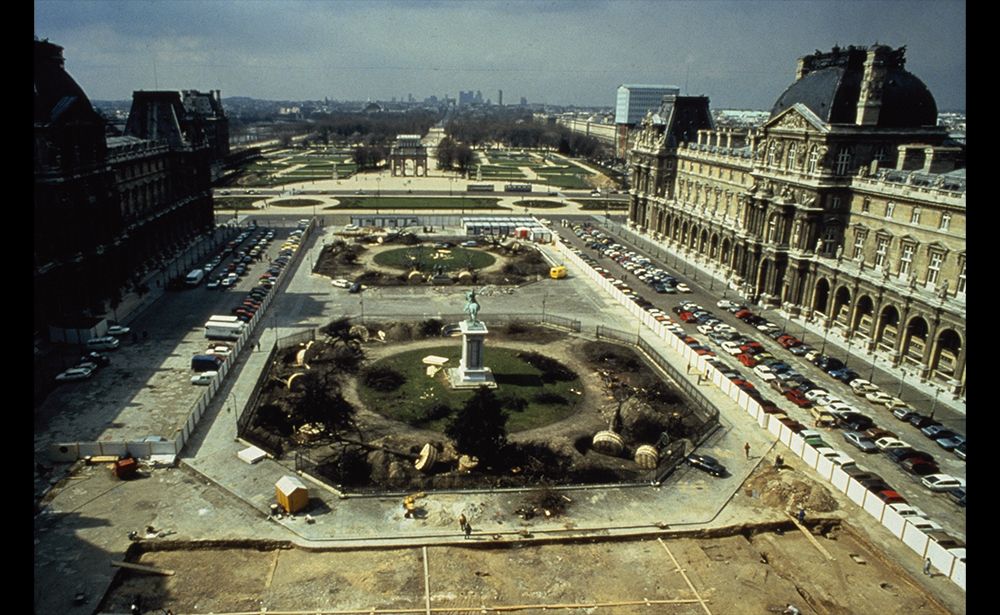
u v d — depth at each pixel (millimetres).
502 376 101562
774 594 57438
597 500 70438
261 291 141625
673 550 63156
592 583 58031
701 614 54656
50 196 109250
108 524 63562
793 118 132750
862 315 119688
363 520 65500
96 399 90500
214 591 55469
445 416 87438
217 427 83062
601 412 90938
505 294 148500
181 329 119250
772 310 139250
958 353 97250
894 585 59344
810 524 68062
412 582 57156
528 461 75875
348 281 151750
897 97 125062
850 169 125875
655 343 118500
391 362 105562
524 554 61781
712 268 172125
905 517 66562
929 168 110125
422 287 151875
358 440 80312
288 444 79438
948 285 102188
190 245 183500
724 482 75062
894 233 113438
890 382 103000
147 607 53344
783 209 134500
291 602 54312
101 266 123188
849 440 85375
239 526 64000
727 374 103312
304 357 103500
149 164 160250
